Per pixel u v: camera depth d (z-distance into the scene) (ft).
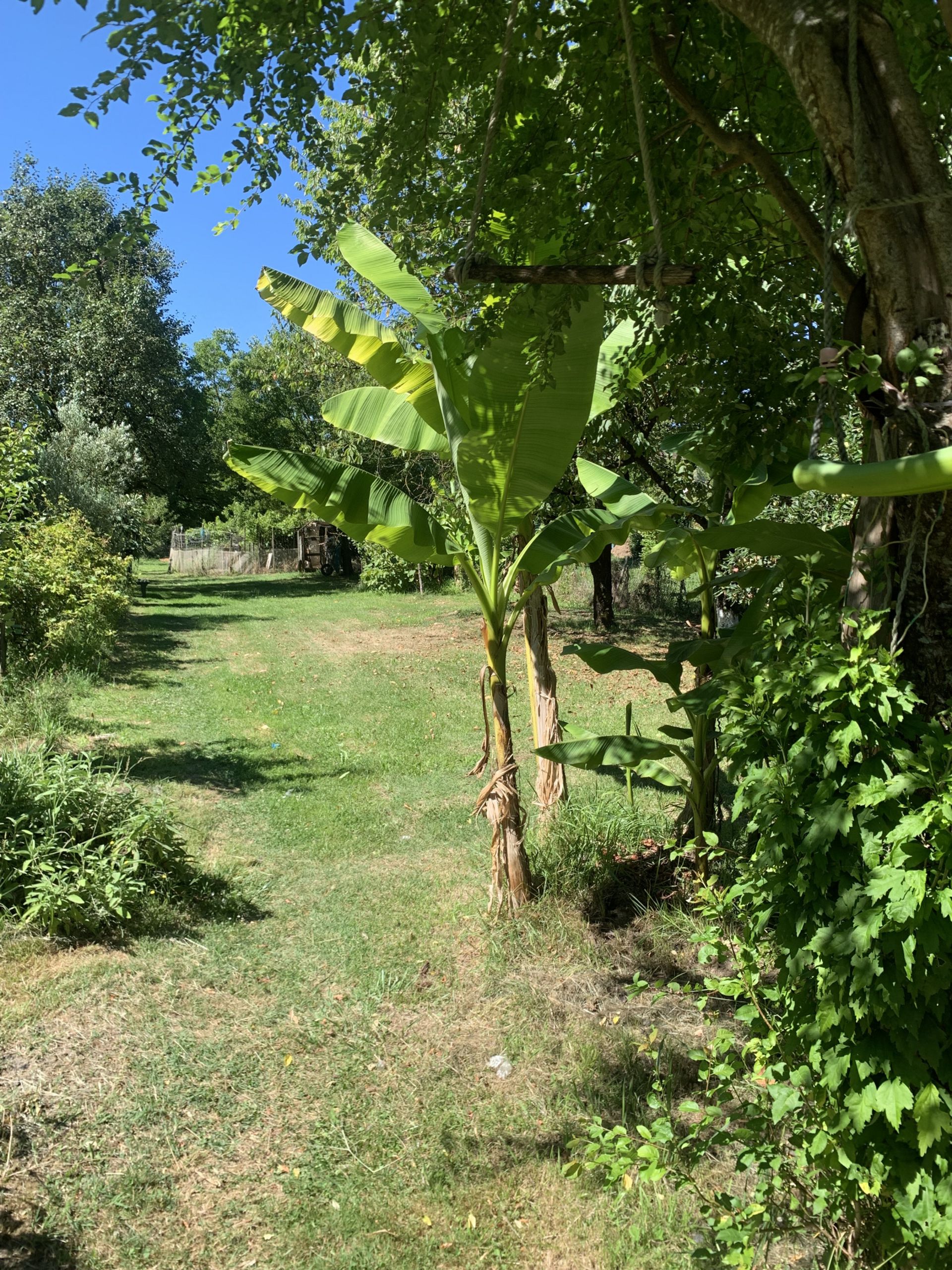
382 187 11.66
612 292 15.01
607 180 12.59
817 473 5.80
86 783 18.29
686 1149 10.49
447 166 12.89
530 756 30.50
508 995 15.57
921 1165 6.66
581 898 18.66
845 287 8.52
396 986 15.76
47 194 89.61
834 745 6.78
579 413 14.62
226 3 9.95
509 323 13.11
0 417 50.85
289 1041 14.03
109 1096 12.30
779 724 7.36
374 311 45.37
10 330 84.17
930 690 7.12
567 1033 14.48
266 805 25.38
